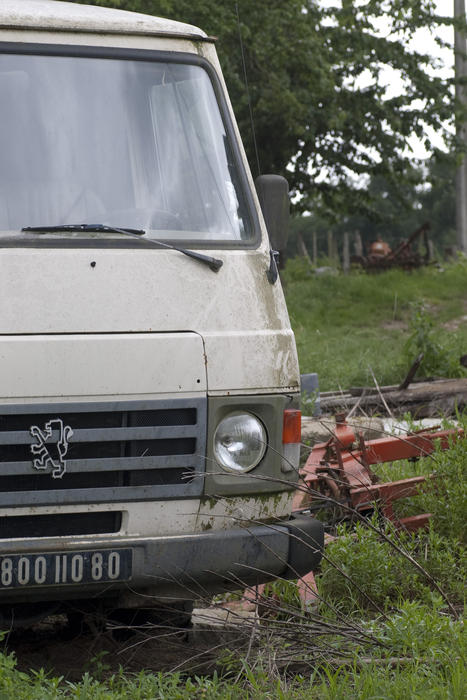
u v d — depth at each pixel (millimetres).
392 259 29625
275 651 4699
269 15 19578
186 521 4641
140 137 5062
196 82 5270
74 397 4469
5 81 4953
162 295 4676
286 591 5559
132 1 15391
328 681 4355
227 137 5250
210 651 4812
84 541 4480
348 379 13641
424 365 13594
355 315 22656
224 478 4672
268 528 4711
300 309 23078
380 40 23969
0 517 4445
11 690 4008
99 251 4668
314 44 20688
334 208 26672
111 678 4367
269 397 4742
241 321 4766
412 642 4547
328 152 24672
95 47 5113
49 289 4539
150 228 4887
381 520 6586
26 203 4781
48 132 4941
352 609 5523
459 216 34344
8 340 4418
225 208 5070
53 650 5133
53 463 4441
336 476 6797
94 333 4543
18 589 4383
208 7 17047
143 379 4547
